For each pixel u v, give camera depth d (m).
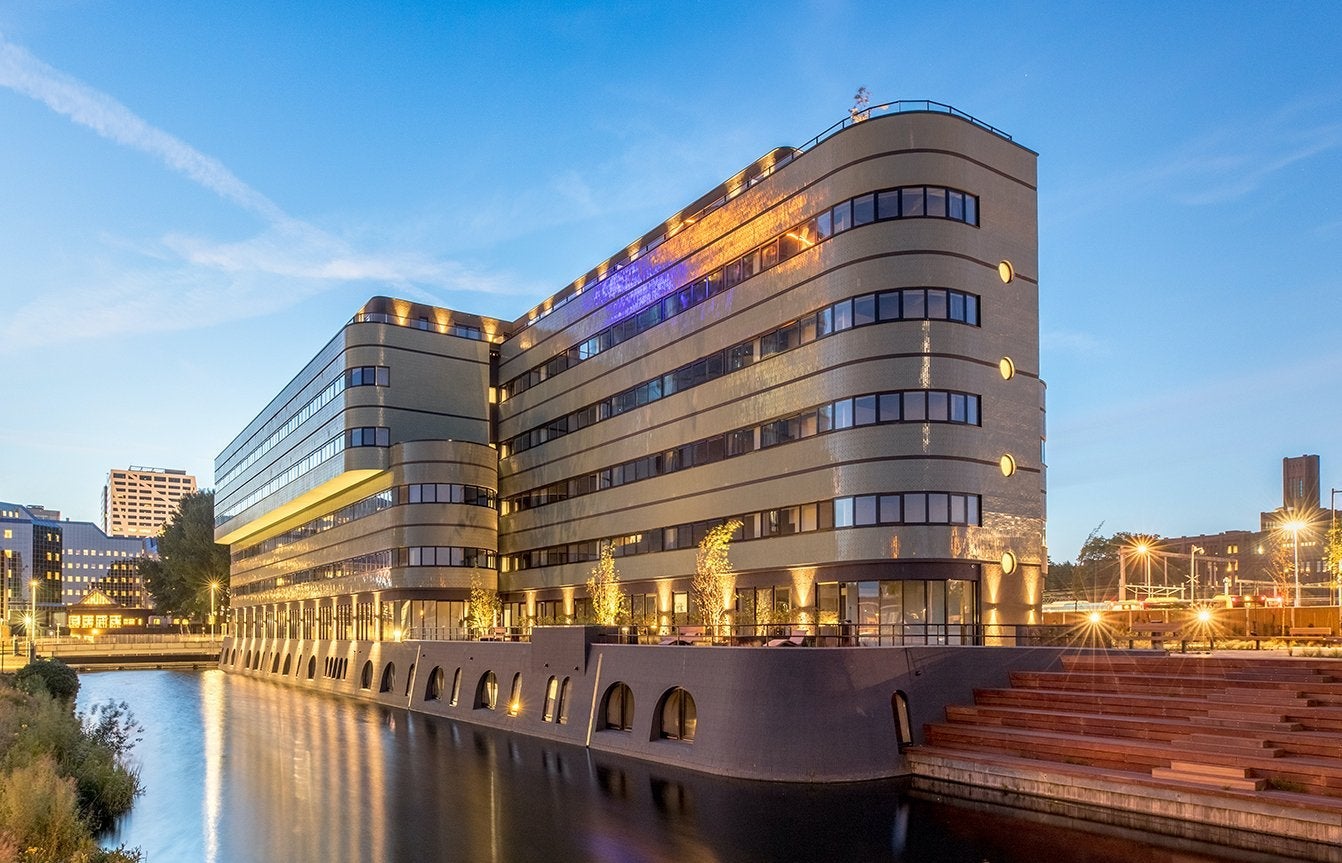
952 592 37.25
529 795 28.95
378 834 24.70
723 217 47.78
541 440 65.50
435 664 55.72
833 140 40.78
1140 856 20.39
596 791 29.14
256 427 98.31
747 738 30.36
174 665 118.19
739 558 44.75
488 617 65.56
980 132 40.31
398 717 52.75
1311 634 47.03
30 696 43.19
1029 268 41.56
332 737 44.19
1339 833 19.97
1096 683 29.91
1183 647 35.69
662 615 50.47
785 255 43.28
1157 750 24.19
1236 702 25.73
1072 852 20.89
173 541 139.25
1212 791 22.11
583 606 58.88
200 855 23.30
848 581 38.44
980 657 32.44
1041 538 40.34
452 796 29.17
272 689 77.06
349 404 67.31
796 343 42.22
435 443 65.75
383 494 68.50
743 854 21.88
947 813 24.95
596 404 58.69
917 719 30.94
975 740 28.94
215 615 135.25
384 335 68.44
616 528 55.44
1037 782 25.88
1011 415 39.84
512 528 68.75
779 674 30.30
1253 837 21.20
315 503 82.81
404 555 65.19
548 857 22.16
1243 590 114.81
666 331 51.88
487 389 72.94
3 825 19.08
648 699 35.38
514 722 45.03
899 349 37.94
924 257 38.25
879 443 37.88
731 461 45.94
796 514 41.56
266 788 31.64
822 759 29.38
